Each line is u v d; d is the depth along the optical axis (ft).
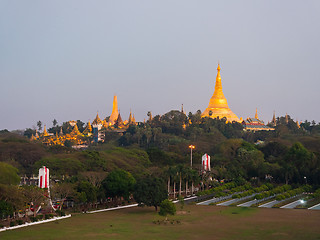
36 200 402.72
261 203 528.63
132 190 503.20
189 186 633.61
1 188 376.89
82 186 464.65
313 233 348.79
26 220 391.45
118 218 418.72
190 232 353.51
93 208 478.59
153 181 467.52
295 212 460.55
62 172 603.67
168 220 407.23
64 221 396.16
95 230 356.59
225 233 350.02
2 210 366.43
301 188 611.06
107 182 499.92
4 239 315.99
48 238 323.37
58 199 476.95
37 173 611.88
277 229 365.61
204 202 540.93
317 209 482.28
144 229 364.99
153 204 459.32
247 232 353.51
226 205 515.09
